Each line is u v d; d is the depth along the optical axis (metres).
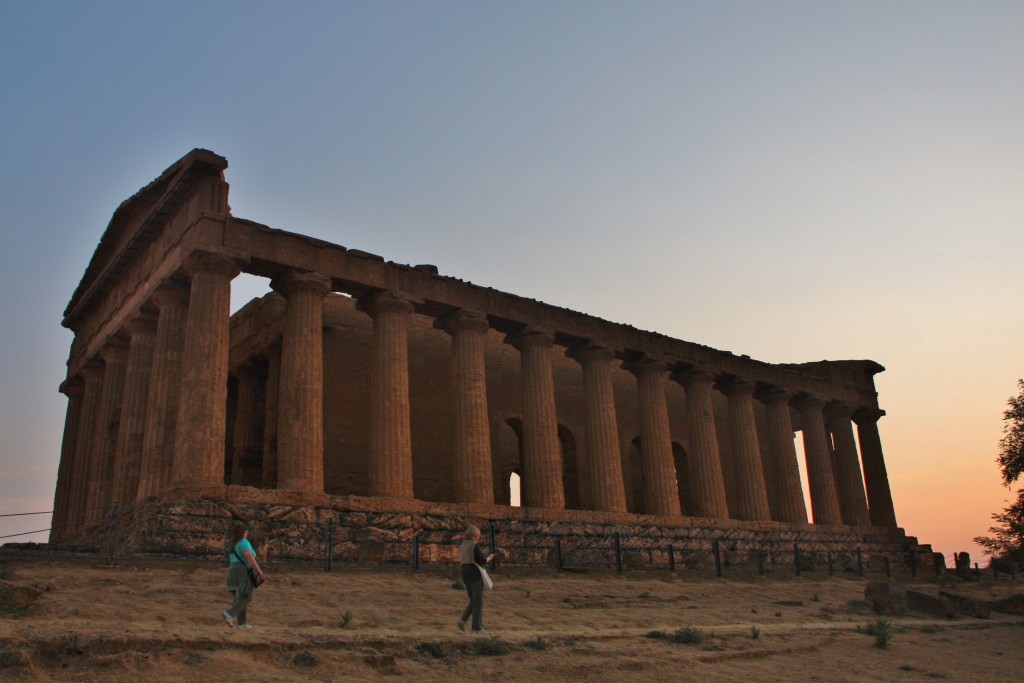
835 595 30.77
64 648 11.72
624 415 52.81
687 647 16.67
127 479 33.50
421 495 41.09
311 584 21.11
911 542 54.03
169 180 34.06
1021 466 39.34
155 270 34.41
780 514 48.59
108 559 21.92
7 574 18.48
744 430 47.28
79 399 44.59
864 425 56.66
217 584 19.84
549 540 34.97
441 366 44.34
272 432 38.59
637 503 53.41
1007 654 19.78
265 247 31.64
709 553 39.81
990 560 53.91
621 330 43.00
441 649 14.23
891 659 17.73
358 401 40.34
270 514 27.86
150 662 11.76
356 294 34.94
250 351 41.72
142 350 35.06
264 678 11.66
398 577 23.88
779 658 16.66
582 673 13.70
